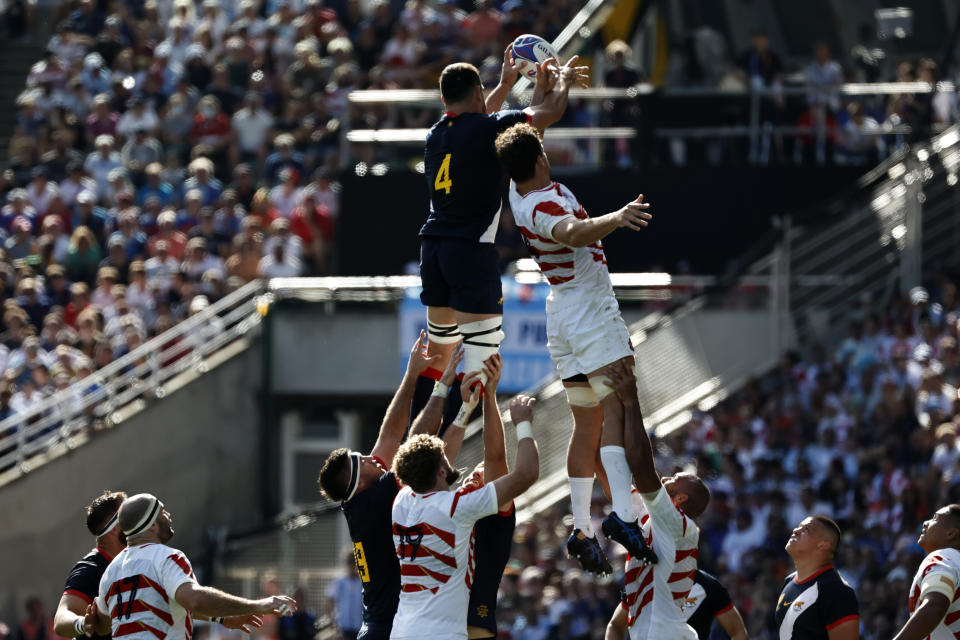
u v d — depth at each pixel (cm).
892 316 6288
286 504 7719
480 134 2673
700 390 6644
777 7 8488
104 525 2961
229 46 8675
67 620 2862
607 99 7494
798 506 5497
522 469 2542
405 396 2841
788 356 6494
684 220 7469
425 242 2761
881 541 5203
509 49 2797
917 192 6794
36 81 8775
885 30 8012
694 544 2622
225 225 7781
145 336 7300
